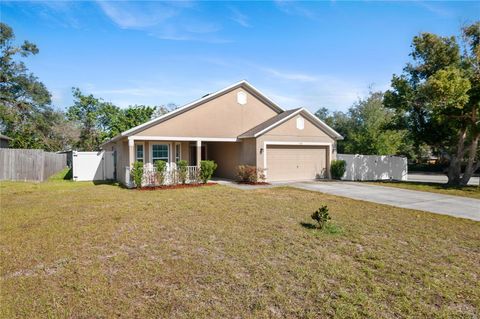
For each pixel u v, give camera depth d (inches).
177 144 660.1
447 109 608.7
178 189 522.3
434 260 193.8
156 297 144.5
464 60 628.7
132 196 442.3
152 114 1214.9
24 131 1137.4
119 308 134.9
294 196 443.2
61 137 1330.0
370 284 158.1
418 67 675.4
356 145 1027.9
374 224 283.7
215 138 639.1
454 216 327.0
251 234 245.3
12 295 146.5
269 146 636.1
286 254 200.7
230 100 657.6
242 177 610.5
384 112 1160.8
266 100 703.1
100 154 745.6
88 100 1270.9
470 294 148.9
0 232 251.1
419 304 138.8
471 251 212.7
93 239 232.5
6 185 585.9
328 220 291.4
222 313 130.7
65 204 375.9
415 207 376.8
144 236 239.9
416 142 748.6
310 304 138.3
